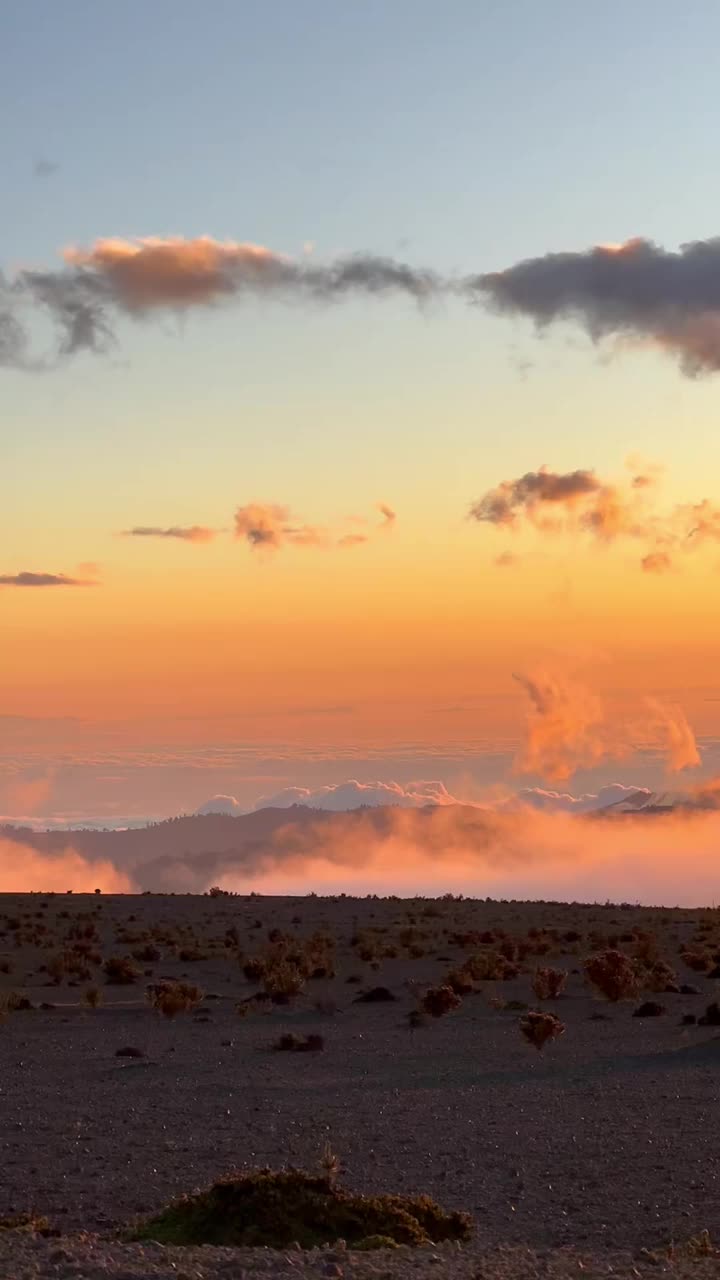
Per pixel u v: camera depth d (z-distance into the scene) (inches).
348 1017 2143.2
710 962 2992.1
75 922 3956.7
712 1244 756.6
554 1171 968.3
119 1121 1208.8
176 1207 703.1
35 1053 1727.4
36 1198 916.6
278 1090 1386.6
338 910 4571.9
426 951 3307.1
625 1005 2279.8
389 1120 1194.0
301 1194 691.4
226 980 2770.7
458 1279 532.7
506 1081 1437.0
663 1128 1135.0
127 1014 2202.3
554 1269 566.3
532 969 2930.6
